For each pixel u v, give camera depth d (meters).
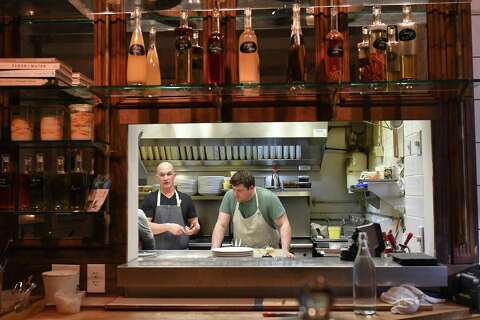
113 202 2.38
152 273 2.24
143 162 4.65
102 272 2.35
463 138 2.31
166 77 2.59
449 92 2.32
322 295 1.34
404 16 2.43
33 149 2.33
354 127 4.88
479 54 2.39
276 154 4.57
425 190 2.48
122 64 2.43
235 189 3.46
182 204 3.93
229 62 2.39
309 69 2.54
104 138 2.38
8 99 2.44
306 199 4.70
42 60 2.20
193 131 3.96
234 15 2.40
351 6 2.41
